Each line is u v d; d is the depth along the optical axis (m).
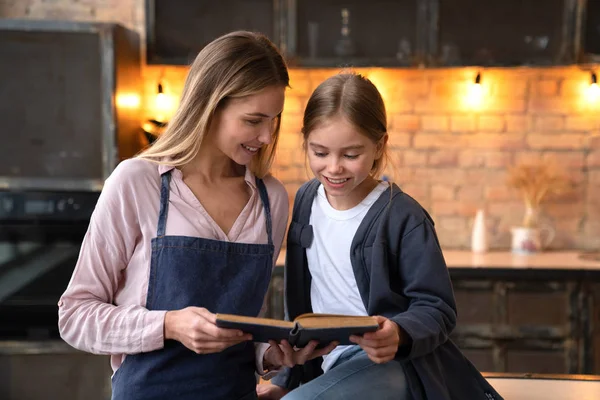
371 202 1.44
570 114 3.46
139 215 1.24
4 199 2.91
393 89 3.51
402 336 1.21
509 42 3.19
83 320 1.20
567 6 3.10
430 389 1.27
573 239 3.51
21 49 2.87
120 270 1.28
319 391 1.25
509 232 3.54
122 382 1.24
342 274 1.44
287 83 1.30
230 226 1.32
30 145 2.91
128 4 3.48
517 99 3.47
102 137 2.92
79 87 2.89
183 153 1.30
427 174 3.55
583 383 1.84
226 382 1.27
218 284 1.25
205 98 1.25
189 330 1.12
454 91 3.50
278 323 1.08
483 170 3.52
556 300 2.93
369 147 1.34
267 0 3.24
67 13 3.49
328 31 3.22
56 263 2.94
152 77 3.49
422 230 1.38
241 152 1.28
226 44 1.25
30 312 2.94
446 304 1.33
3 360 2.95
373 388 1.26
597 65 3.10
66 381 2.98
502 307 2.95
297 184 3.55
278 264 2.94
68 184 2.92
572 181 3.49
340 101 1.31
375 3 3.21
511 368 2.96
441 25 3.19
